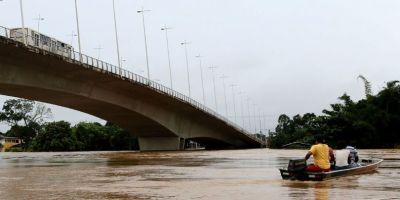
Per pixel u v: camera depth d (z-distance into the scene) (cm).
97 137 12900
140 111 7119
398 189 1409
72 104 6359
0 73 4416
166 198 1276
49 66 4872
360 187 1468
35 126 14388
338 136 7538
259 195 1303
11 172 2547
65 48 4909
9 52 4272
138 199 1262
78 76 5388
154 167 2869
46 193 1440
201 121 9088
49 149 12488
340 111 7844
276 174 2106
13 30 4503
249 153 5912
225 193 1366
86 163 3656
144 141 8912
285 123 14962
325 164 1750
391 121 7638
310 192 1348
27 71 4747
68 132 12644
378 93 8188
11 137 15288
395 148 7388
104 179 1969
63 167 3053
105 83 5894
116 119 7581
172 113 8144
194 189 1493
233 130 9988
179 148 8619
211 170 2472
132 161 3909
